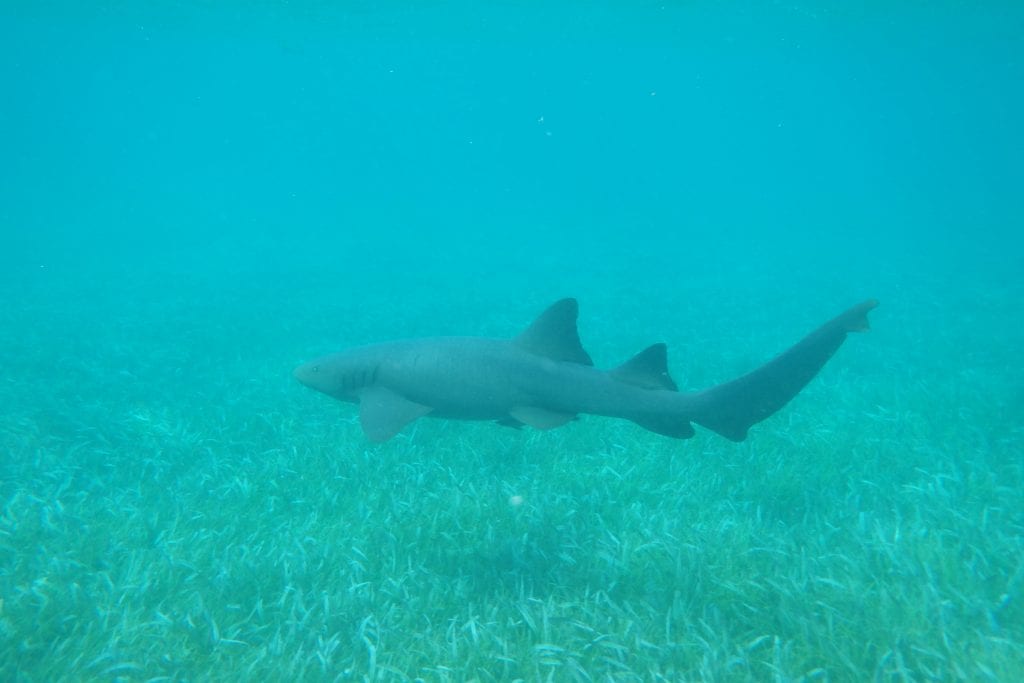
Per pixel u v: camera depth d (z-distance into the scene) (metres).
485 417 6.52
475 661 4.84
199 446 9.68
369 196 124.06
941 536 6.20
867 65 82.75
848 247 41.88
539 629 5.16
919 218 63.34
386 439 6.18
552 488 7.93
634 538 6.52
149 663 4.89
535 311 22.39
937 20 49.41
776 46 66.06
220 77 108.00
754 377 5.57
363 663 4.88
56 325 19.52
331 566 6.27
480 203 102.31
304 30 57.81
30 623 5.23
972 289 24.73
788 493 7.69
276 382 13.20
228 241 51.25
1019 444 8.79
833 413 10.47
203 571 6.16
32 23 53.91
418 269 34.72
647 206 88.69
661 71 95.69
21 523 6.92
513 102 197.88
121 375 13.70
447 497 7.65
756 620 5.16
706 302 23.77
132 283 29.34
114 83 121.88
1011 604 5.14
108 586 5.88
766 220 66.19
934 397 10.98
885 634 4.84
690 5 44.69
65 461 8.83
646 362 5.89
